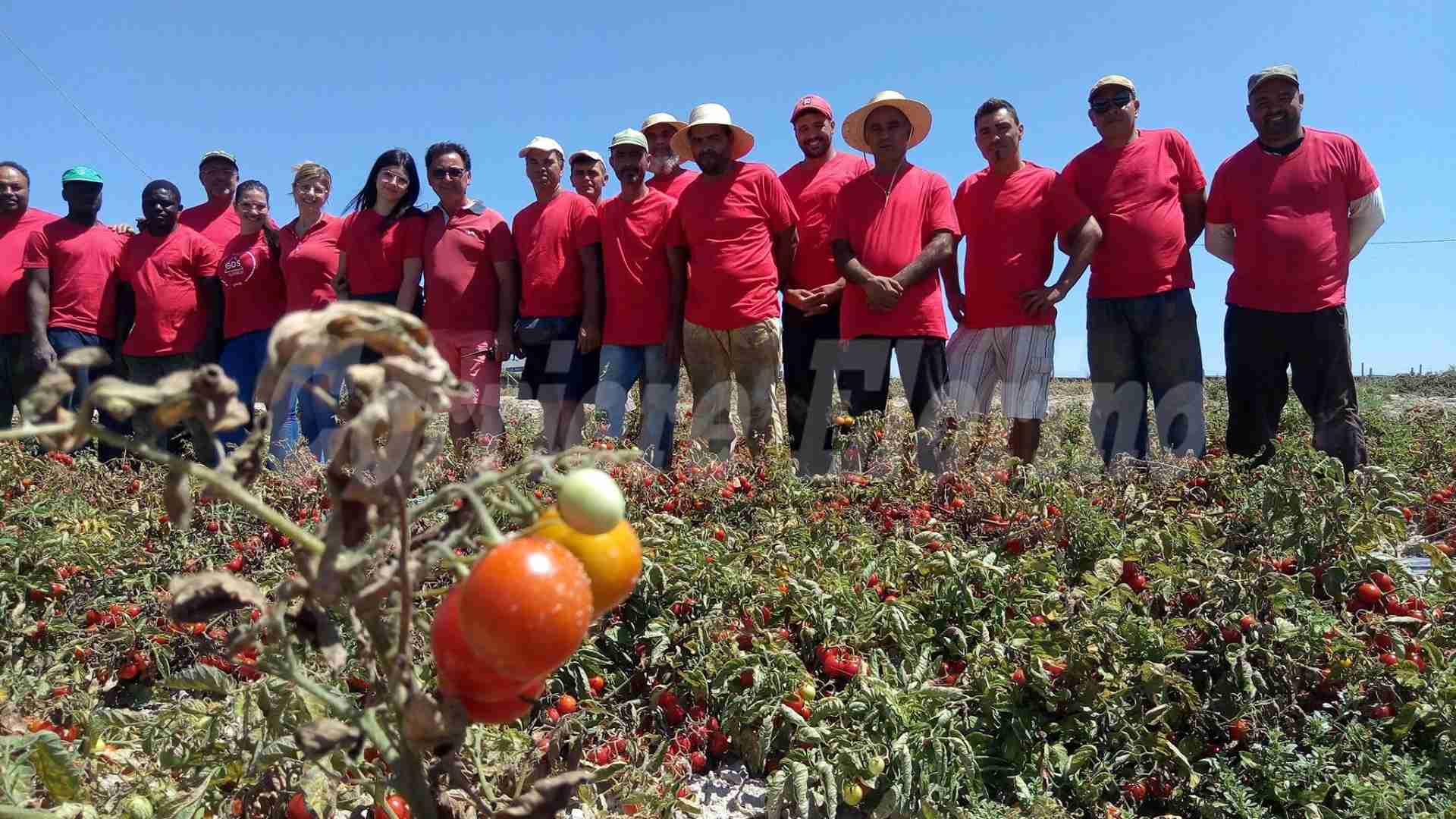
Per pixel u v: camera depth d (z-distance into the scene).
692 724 3.10
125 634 3.34
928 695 2.85
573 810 2.44
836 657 3.18
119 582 3.77
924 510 4.55
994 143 5.92
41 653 3.30
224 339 7.08
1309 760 2.75
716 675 3.12
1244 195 5.76
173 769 2.08
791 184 6.86
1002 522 4.17
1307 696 3.11
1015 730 2.93
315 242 6.59
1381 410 12.16
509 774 2.21
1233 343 5.85
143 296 6.83
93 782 2.13
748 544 3.92
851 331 6.06
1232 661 3.06
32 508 4.02
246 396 6.74
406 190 6.53
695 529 4.30
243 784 2.10
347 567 1.00
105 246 7.12
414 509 1.03
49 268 7.01
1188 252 5.84
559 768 2.37
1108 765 2.87
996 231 5.96
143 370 6.91
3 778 1.58
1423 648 3.10
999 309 5.96
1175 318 5.73
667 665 3.33
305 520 4.14
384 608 1.27
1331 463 3.88
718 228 6.04
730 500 4.71
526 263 6.45
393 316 0.91
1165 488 4.56
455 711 1.08
